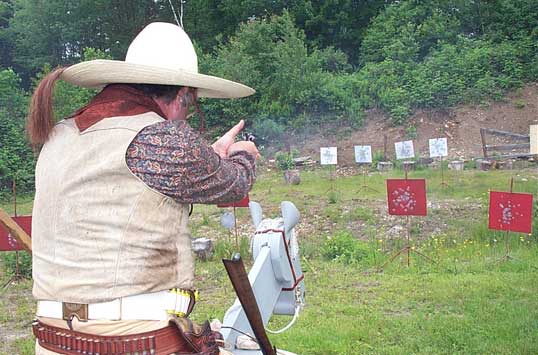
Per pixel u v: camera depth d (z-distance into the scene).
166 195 2.04
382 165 20.41
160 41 2.26
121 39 35.44
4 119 23.75
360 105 25.19
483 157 20.17
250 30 27.77
